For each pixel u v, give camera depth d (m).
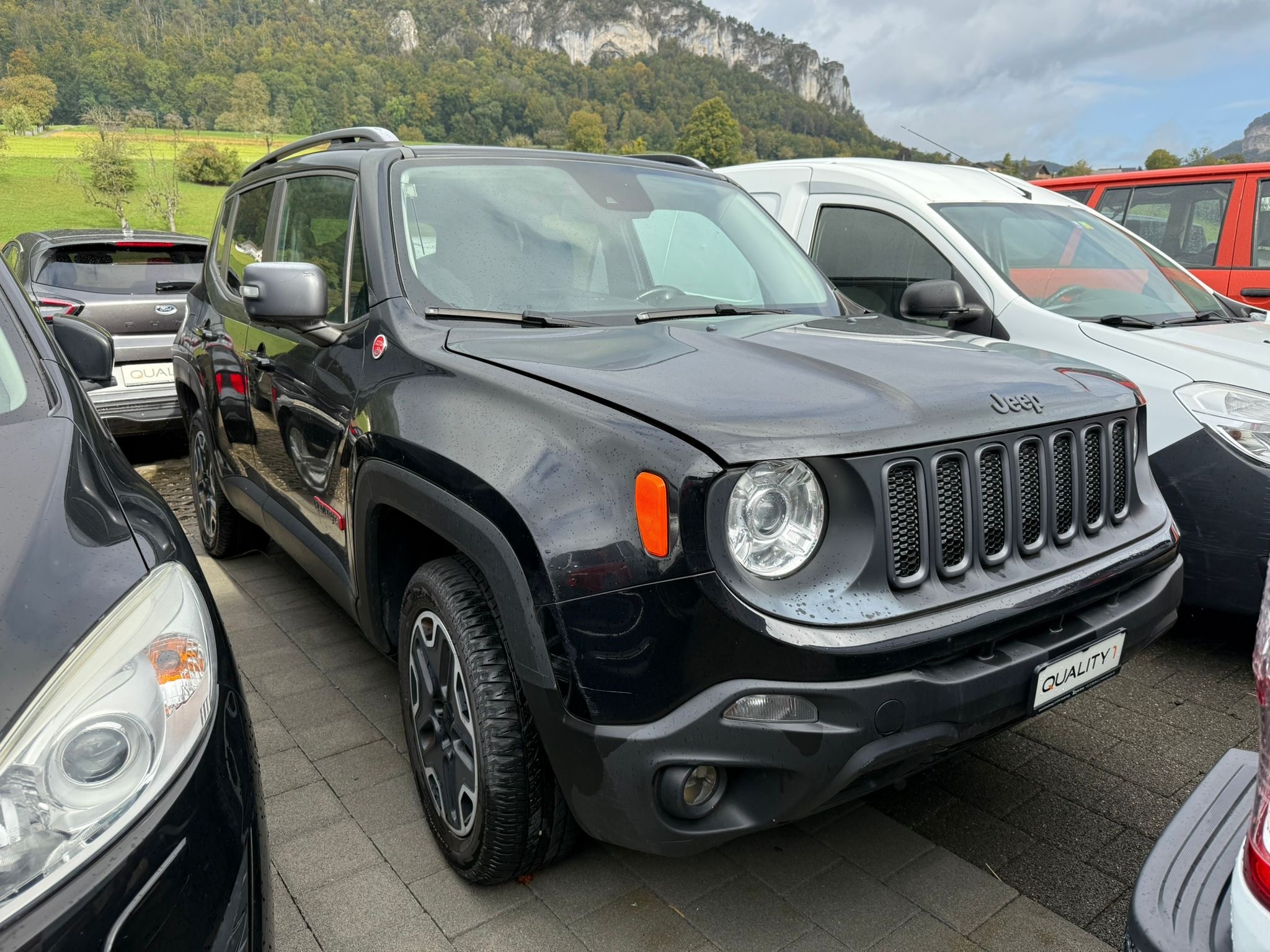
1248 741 2.87
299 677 3.26
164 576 1.44
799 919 2.06
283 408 3.00
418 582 2.21
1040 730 2.93
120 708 1.23
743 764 1.61
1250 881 1.03
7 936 1.06
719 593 1.59
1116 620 2.04
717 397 1.80
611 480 1.71
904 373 2.03
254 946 1.31
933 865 2.25
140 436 7.53
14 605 1.26
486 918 2.07
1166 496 3.31
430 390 2.19
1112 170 8.74
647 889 2.17
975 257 4.18
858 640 1.64
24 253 6.41
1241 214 6.22
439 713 2.21
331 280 2.87
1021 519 1.97
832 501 1.70
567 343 2.25
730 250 3.12
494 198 2.85
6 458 1.58
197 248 6.50
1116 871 2.24
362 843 2.34
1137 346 3.58
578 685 1.70
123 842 1.17
